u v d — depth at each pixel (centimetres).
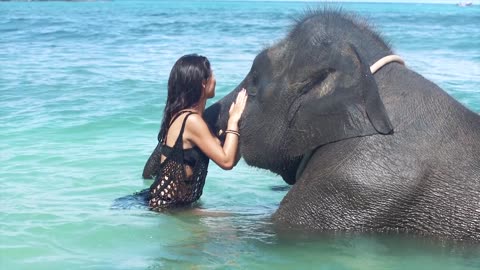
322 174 523
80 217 571
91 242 514
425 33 3047
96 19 4597
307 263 475
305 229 521
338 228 512
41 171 712
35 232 532
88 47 2217
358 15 571
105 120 966
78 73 1473
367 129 512
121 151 798
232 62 1709
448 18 5525
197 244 513
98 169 722
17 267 463
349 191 511
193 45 2311
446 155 503
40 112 1023
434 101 518
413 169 502
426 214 500
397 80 528
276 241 517
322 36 541
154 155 647
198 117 605
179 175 610
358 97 517
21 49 2109
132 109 1041
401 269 463
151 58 1850
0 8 7775
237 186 691
